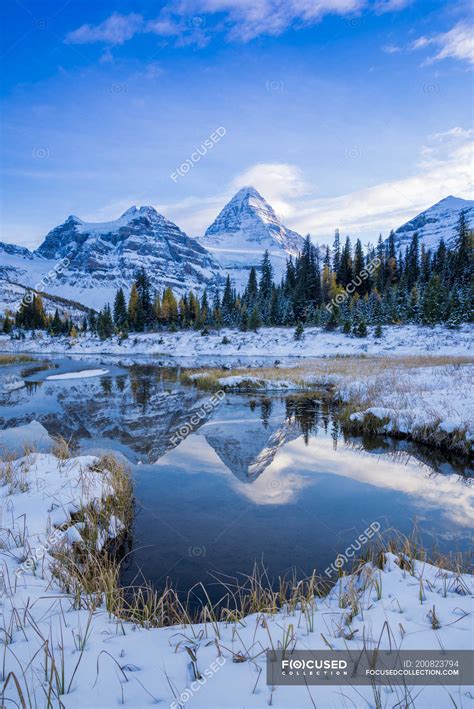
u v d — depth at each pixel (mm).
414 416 11523
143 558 5203
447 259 68438
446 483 7898
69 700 2367
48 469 7422
